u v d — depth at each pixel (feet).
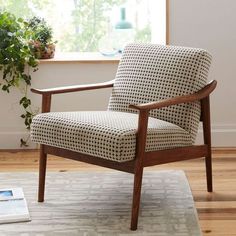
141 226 9.16
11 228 9.10
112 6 14.49
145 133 9.00
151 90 10.63
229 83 13.53
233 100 13.61
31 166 12.38
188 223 9.25
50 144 9.74
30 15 14.49
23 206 9.76
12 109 13.55
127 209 9.89
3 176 11.63
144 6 14.48
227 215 9.68
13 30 13.08
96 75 13.47
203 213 9.78
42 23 13.70
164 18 13.44
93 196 10.51
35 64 13.17
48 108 10.25
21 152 13.46
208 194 10.68
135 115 10.27
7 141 13.69
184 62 10.44
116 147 8.84
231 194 10.66
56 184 11.14
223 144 13.76
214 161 12.66
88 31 14.57
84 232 8.95
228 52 13.43
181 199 10.30
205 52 10.48
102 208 9.93
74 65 13.41
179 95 10.37
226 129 13.73
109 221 9.39
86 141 9.18
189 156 10.15
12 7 14.44
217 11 13.30
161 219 9.43
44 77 13.44
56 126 9.58
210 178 10.74
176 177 11.50
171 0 13.24
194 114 10.27
